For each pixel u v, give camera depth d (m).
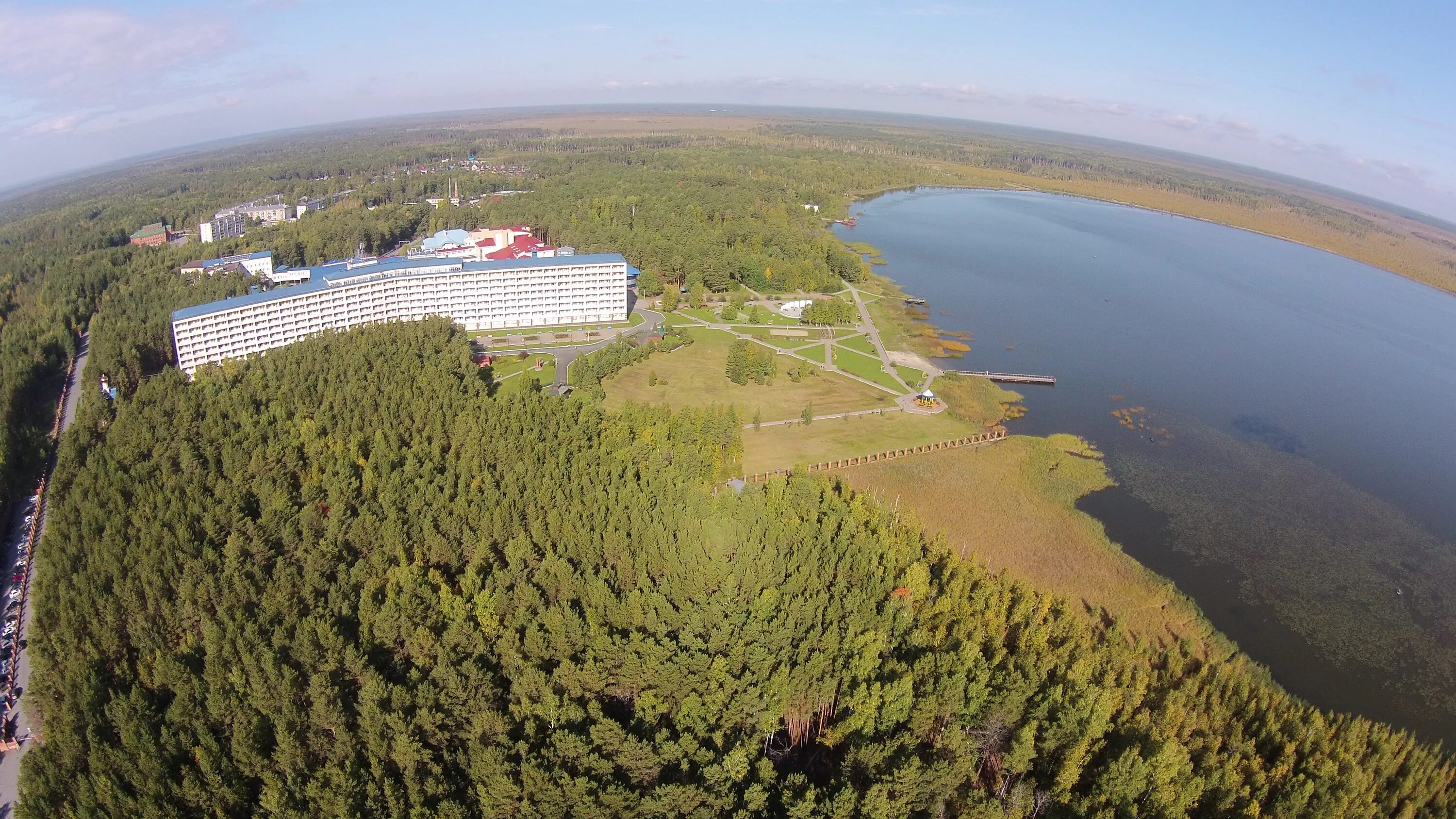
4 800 126.81
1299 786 121.94
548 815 107.38
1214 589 198.50
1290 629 185.50
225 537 172.88
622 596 157.12
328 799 111.25
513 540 169.25
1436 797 128.38
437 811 110.75
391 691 127.19
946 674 135.12
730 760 116.50
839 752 130.88
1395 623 189.25
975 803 111.00
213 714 127.75
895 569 172.38
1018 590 170.62
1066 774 117.44
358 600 155.00
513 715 127.75
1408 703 165.12
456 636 141.38
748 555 169.25
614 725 118.88
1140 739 128.62
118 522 175.00
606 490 191.75
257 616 147.12
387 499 181.88
